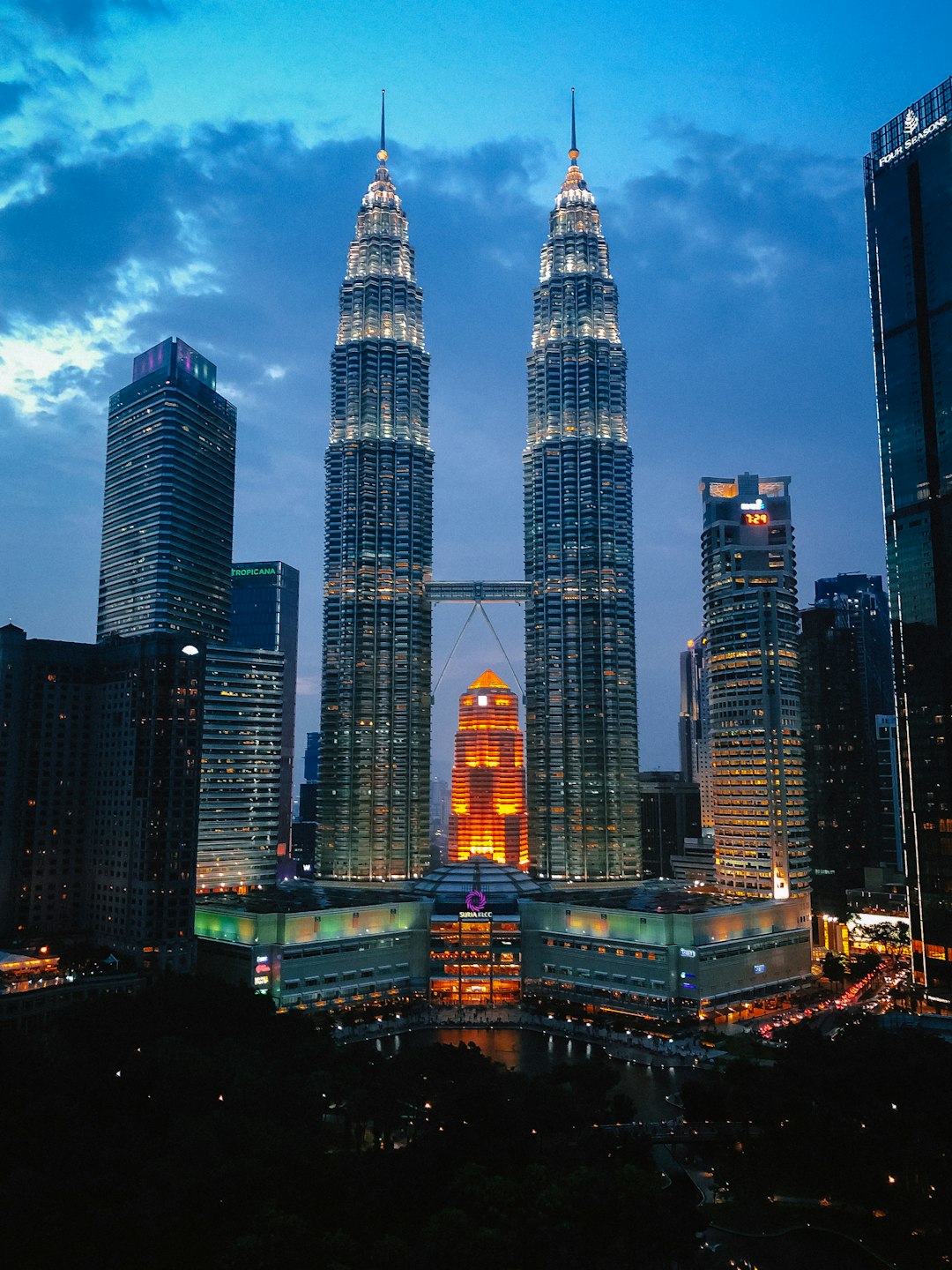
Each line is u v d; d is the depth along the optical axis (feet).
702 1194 507.71
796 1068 567.59
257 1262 387.55
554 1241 395.34
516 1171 476.13
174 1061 567.59
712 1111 544.62
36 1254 411.95
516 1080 553.23
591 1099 551.59
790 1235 463.42
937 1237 444.14
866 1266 435.94
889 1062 572.10
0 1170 474.49
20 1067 566.36
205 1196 438.81
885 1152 485.15
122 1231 422.00
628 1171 437.58
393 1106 522.47
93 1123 531.50
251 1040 643.04
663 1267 426.92
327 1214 444.14
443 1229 400.88
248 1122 496.64
